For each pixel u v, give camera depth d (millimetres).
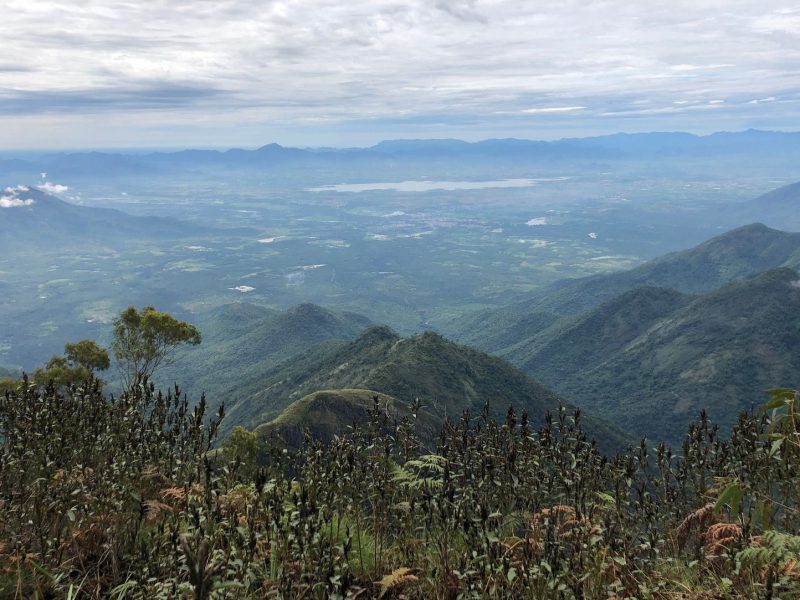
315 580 4004
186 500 4848
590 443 5266
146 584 3990
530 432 5324
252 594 3916
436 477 5348
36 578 4277
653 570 4742
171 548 4305
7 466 5305
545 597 4051
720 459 5395
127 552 4785
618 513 4977
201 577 2779
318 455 5398
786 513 4555
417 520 4992
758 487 4840
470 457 5262
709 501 5328
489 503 4801
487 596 3984
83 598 4363
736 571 4215
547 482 5035
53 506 4754
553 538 4410
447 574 4504
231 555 3977
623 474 5301
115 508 5016
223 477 5250
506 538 4695
